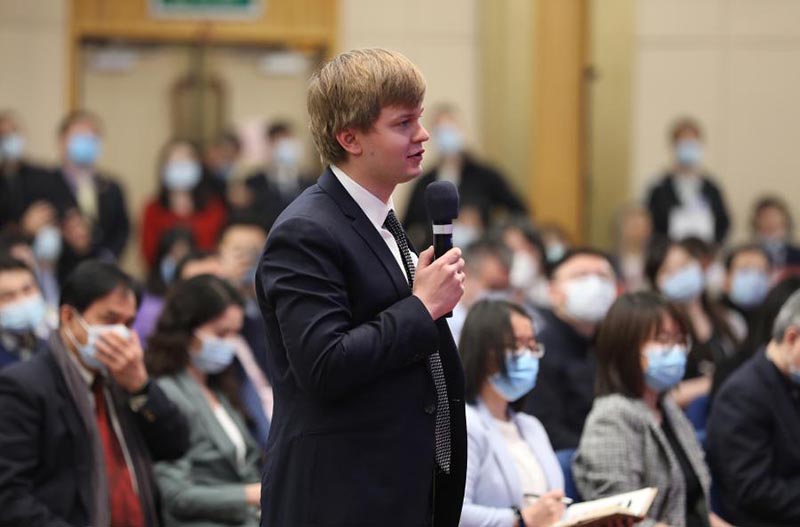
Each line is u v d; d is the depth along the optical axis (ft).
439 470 26.22
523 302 62.54
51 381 35.19
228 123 104.58
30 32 99.35
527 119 98.68
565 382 46.93
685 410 51.60
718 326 60.18
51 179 81.20
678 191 93.76
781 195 107.14
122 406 36.81
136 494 36.24
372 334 23.82
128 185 103.09
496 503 34.76
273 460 25.32
